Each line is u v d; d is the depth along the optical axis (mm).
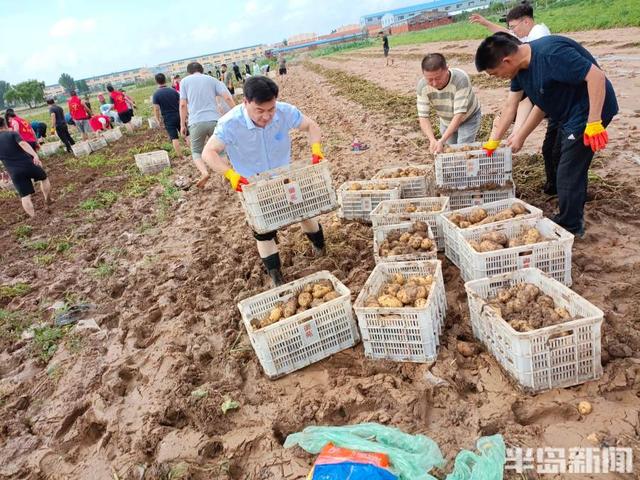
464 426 3117
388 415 3291
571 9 32000
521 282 3885
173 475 3189
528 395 3242
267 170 4809
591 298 4039
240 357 4301
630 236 4805
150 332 5105
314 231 5434
